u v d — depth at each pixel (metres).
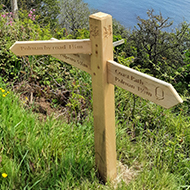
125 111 3.55
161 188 2.49
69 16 22.47
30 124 2.83
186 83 5.27
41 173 2.37
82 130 3.05
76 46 2.13
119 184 2.48
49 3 26.33
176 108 4.36
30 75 3.81
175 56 8.72
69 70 3.96
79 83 3.78
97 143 2.49
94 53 2.09
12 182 2.21
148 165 2.92
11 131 2.57
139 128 3.36
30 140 2.57
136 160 2.97
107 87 2.18
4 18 4.48
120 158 2.90
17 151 2.52
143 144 3.24
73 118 3.45
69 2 23.20
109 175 2.58
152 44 8.50
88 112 3.44
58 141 2.71
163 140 3.30
